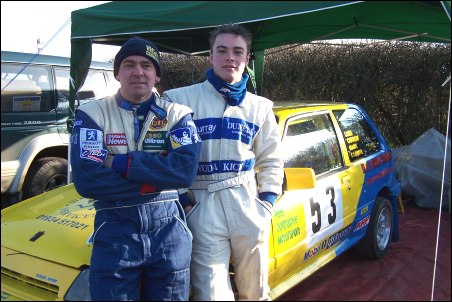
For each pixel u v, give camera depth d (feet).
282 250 9.33
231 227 7.41
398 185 14.93
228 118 7.66
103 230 6.77
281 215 9.41
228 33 7.64
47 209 10.10
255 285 7.78
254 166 8.29
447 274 8.36
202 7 8.29
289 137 10.68
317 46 26.58
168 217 6.93
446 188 10.03
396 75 23.79
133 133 6.99
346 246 12.01
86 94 20.40
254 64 17.84
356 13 9.43
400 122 24.38
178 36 15.56
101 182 6.49
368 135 14.38
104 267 6.54
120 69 7.12
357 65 25.08
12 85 16.88
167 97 7.95
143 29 9.75
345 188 11.86
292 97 28.04
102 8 11.16
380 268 12.35
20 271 8.11
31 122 17.37
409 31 10.02
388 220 13.89
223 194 7.46
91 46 13.29
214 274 7.25
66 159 18.80
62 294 7.41
